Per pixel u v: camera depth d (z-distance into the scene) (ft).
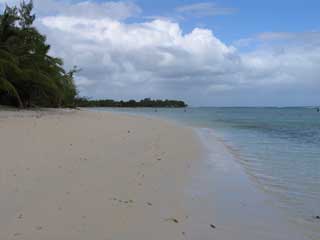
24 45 93.86
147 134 53.52
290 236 14.87
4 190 18.12
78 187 19.79
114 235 13.65
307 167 30.45
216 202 19.16
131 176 23.62
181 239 13.76
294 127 90.99
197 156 35.24
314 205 19.25
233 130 77.36
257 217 17.06
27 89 95.96
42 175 21.70
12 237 12.82
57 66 103.14
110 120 83.76
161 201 18.52
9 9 94.02
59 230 13.74
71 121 66.74
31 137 37.83
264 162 33.01
